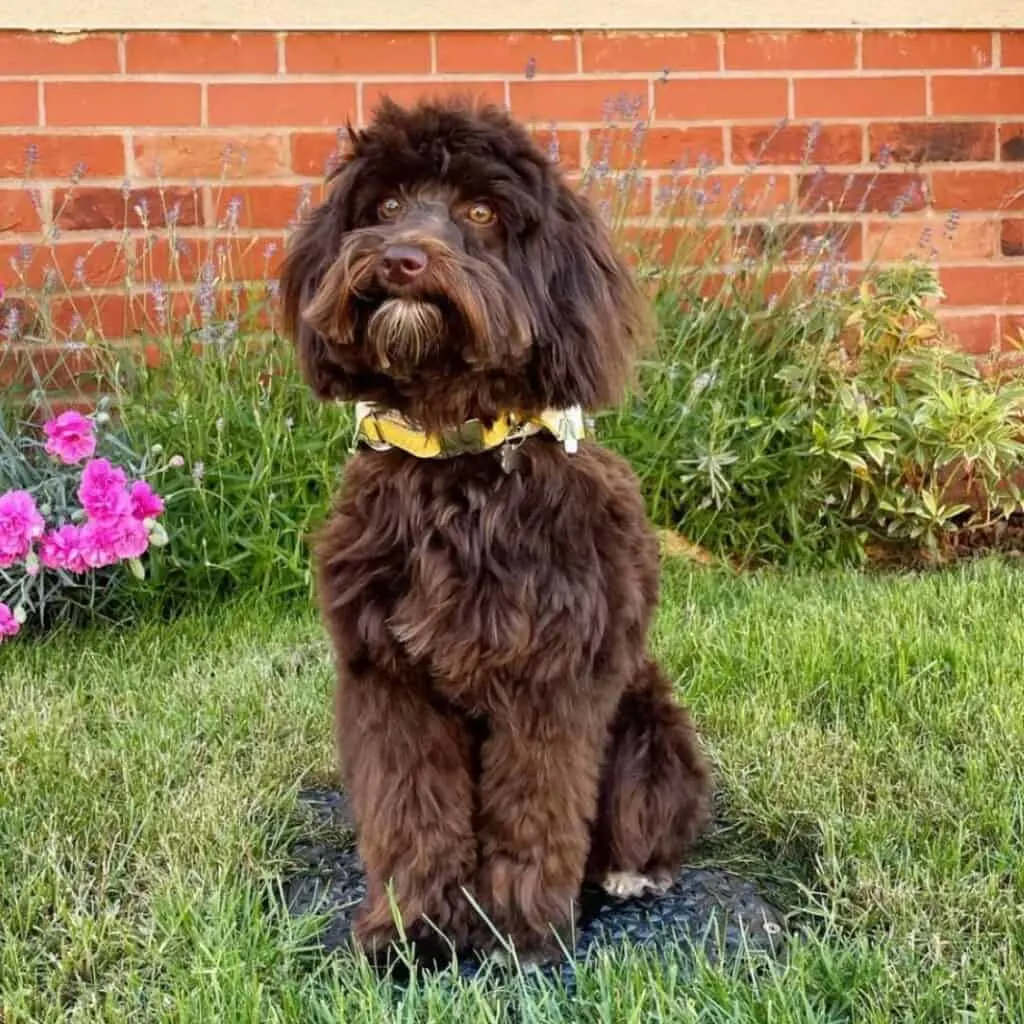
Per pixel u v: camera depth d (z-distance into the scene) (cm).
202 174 184
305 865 104
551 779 87
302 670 145
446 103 93
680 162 186
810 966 83
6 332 167
